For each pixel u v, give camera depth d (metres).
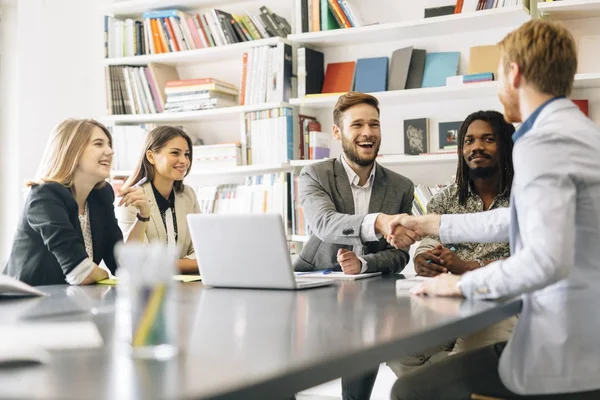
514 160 1.59
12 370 0.97
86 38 4.90
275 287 2.15
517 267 1.54
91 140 2.82
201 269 2.24
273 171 4.30
